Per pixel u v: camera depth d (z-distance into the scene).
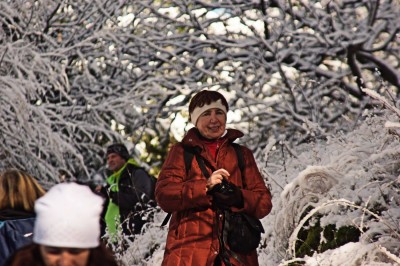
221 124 6.43
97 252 3.56
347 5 17.95
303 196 7.45
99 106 17.25
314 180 7.47
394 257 5.48
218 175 6.04
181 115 18.66
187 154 6.38
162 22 18.05
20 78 14.88
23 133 15.38
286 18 18.20
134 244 9.95
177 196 6.13
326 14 17.53
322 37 17.52
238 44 17.45
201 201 6.08
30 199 5.64
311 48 17.56
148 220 11.34
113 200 11.68
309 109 17.31
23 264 3.47
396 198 6.80
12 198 5.60
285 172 8.73
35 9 17.09
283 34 17.19
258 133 17.03
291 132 17.06
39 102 16.84
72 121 16.91
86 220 3.43
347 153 7.49
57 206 3.42
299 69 17.56
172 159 6.39
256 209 6.24
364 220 6.82
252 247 6.18
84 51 17.73
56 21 17.84
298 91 17.59
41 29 17.20
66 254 3.42
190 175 6.31
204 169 6.31
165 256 6.26
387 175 6.90
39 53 16.12
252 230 6.20
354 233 6.80
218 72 18.25
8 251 5.47
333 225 7.14
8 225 5.51
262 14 17.97
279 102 17.08
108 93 17.77
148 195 11.59
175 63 18.20
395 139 7.07
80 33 17.73
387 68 17.30
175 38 17.80
